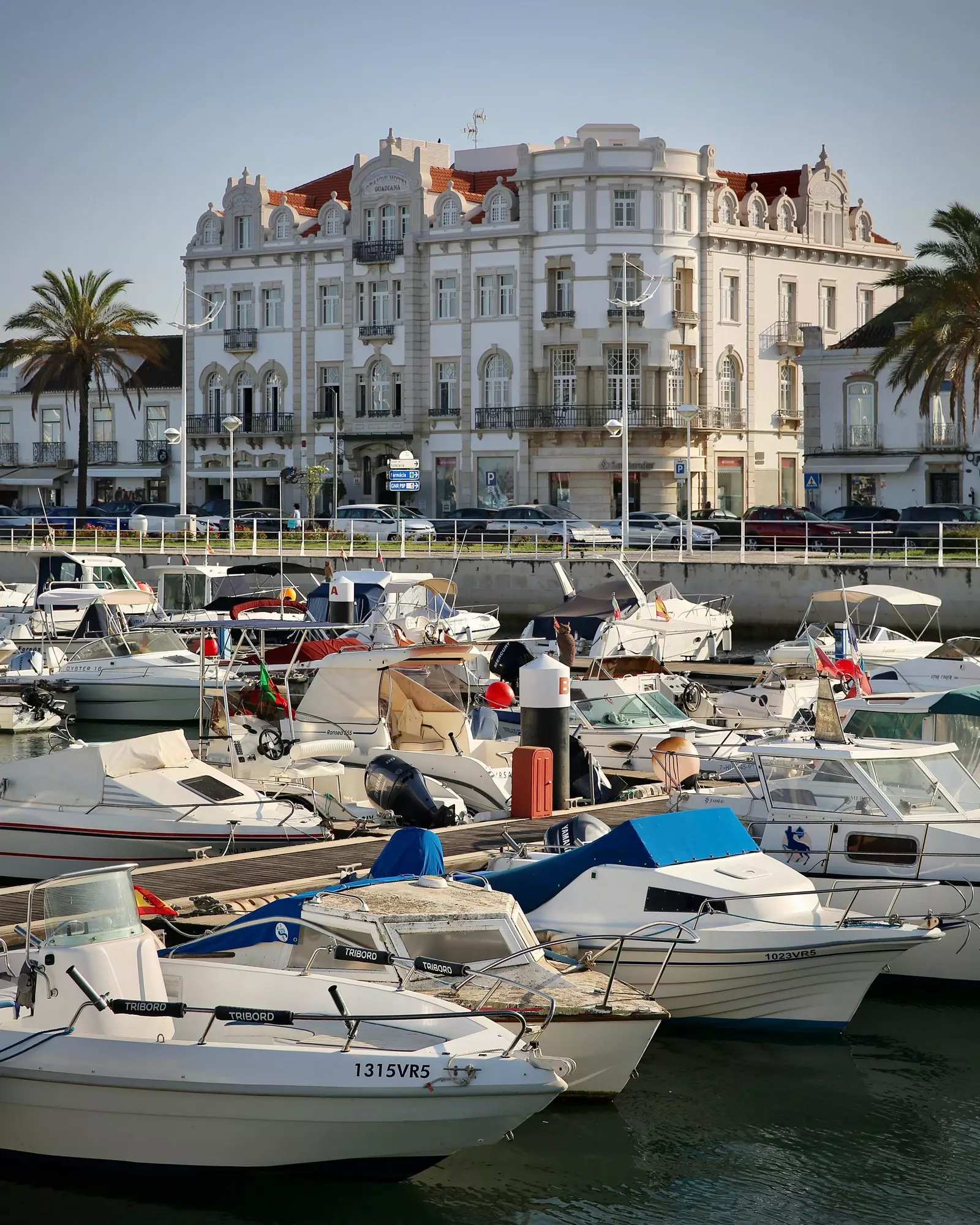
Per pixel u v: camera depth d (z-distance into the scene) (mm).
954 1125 11820
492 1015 11000
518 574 50938
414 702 21312
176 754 18453
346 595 34062
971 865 14766
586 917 13578
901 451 66188
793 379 79125
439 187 78062
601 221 72375
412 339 77125
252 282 82312
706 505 75500
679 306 73625
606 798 20656
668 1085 12531
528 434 74188
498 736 24031
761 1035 13531
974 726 18031
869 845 15195
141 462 85250
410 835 13617
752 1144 11477
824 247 79688
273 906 12164
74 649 34406
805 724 22297
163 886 15477
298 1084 10055
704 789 17641
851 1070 12883
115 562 41062
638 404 72938
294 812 18172
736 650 44688
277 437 81312
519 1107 10109
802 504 79938
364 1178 10531
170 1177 10500
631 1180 10875
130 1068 10219
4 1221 10109
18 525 64125
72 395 86938
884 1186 10836
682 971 13219
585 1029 11445
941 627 44438
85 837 17500
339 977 11320
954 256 49969
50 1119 10461
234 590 39469
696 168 73688
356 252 78125
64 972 10492
